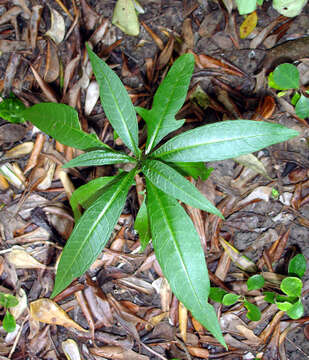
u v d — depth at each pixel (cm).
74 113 33
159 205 32
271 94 45
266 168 44
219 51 46
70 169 43
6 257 43
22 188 44
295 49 45
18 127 44
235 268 44
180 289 30
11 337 42
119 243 43
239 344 43
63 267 30
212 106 45
